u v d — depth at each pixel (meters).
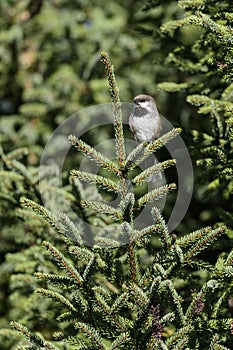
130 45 11.27
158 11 9.04
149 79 10.62
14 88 12.74
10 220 6.52
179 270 4.39
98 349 4.02
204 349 4.40
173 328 5.01
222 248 5.64
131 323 4.32
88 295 4.16
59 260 4.09
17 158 6.57
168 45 7.10
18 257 6.66
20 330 4.23
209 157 5.88
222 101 6.07
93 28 11.74
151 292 3.92
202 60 6.48
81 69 12.04
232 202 7.41
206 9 5.83
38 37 12.62
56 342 5.57
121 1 11.93
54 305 6.38
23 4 12.74
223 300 4.88
